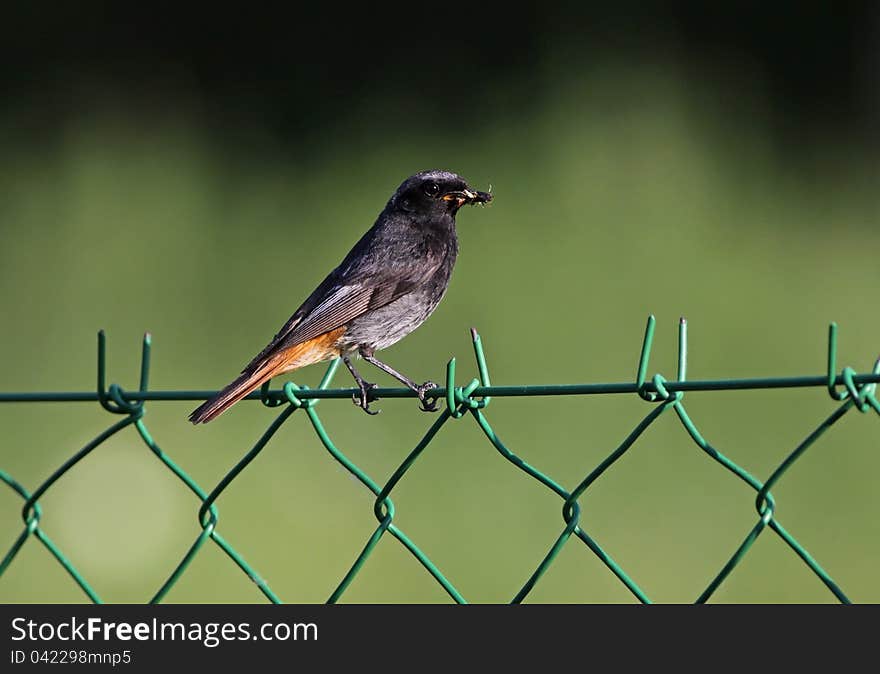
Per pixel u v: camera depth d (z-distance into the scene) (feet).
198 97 69.15
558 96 59.52
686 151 54.08
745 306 43.80
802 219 50.49
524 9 65.92
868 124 63.98
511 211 49.14
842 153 60.03
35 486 35.17
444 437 35.86
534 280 44.75
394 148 59.47
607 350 41.70
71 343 45.85
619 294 44.65
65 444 37.14
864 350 40.91
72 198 56.44
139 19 71.67
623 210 49.85
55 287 50.06
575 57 62.28
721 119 59.00
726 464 14.89
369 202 55.16
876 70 65.00
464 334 42.11
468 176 54.85
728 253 47.42
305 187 57.16
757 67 64.34
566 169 53.11
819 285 44.88
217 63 70.79
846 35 65.57
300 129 64.18
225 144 62.59
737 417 35.35
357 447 36.14
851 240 48.49
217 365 43.16
